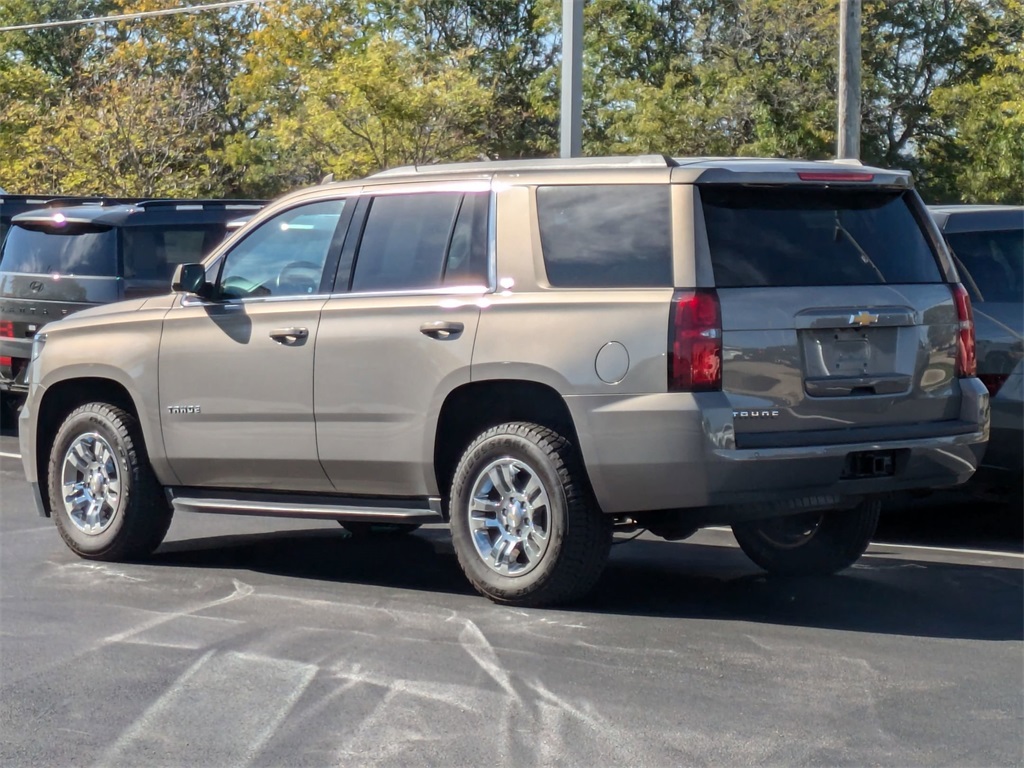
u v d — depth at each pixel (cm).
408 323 663
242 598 682
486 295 645
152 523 769
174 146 3406
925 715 497
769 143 3500
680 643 590
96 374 770
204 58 4228
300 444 701
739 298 600
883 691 524
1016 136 3475
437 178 684
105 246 1205
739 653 575
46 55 4584
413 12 4253
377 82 3175
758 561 745
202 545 838
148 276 1216
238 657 571
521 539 643
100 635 609
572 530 624
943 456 640
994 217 847
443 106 3272
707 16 3738
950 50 3869
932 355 647
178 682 538
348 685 532
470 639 596
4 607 662
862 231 646
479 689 525
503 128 4022
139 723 492
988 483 833
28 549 811
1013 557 798
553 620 628
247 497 738
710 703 509
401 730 482
